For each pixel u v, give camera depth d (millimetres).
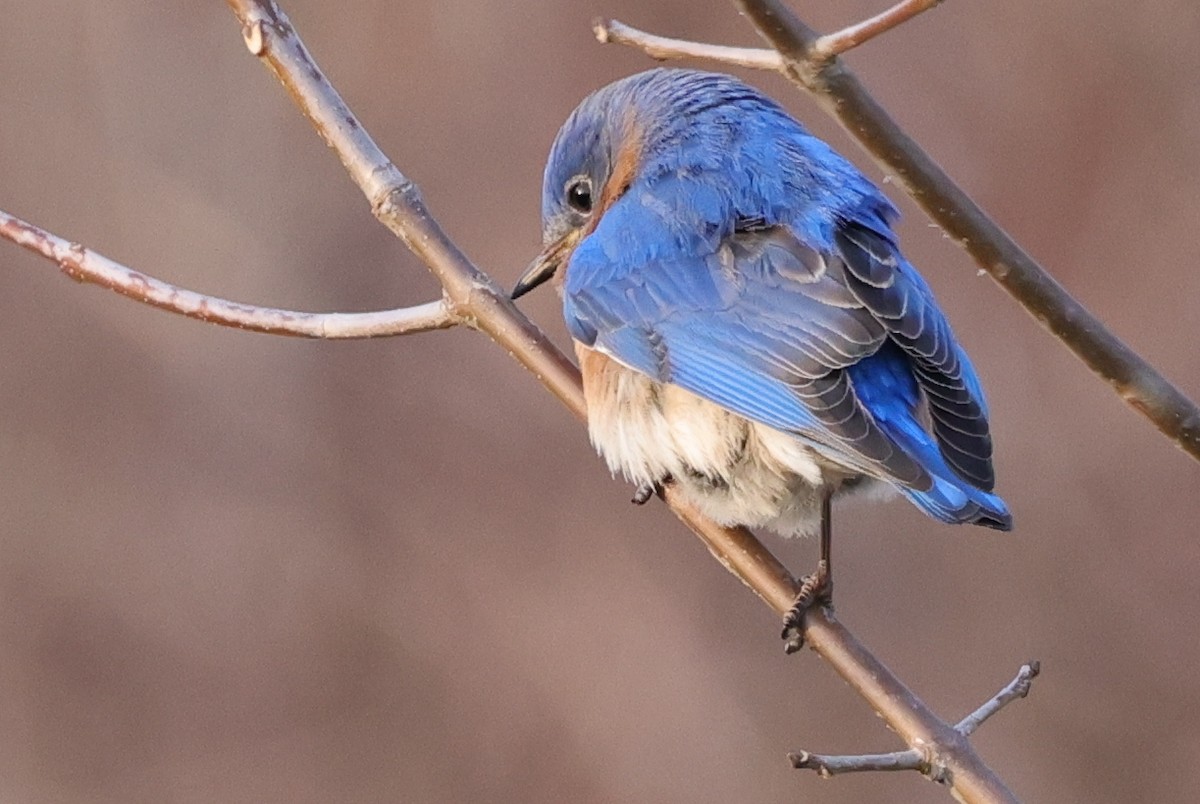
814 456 7730
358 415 14680
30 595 14297
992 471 7535
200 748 13891
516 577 13969
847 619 13594
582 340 8477
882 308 7793
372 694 13820
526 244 14758
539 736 13469
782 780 13211
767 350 7863
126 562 14391
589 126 9312
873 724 13320
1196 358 13391
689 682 13469
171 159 15852
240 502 14453
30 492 14531
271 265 15398
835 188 8414
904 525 13750
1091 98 14000
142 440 14742
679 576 13844
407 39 15375
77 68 16109
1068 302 6812
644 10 14977
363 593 14117
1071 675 13250
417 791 13477
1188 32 13992
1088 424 13547
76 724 14023
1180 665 13094
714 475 8086
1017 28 14266
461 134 15125
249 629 14141
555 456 14367
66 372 14898
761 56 6387
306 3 15625
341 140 8297
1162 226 13742
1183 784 12945
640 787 13219
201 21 16234
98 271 7887
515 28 15281
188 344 14969
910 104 14273
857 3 14492
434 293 15258
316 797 13539
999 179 14000
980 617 13469
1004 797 7051
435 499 14328
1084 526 13461
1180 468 13422
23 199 15578
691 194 8477
